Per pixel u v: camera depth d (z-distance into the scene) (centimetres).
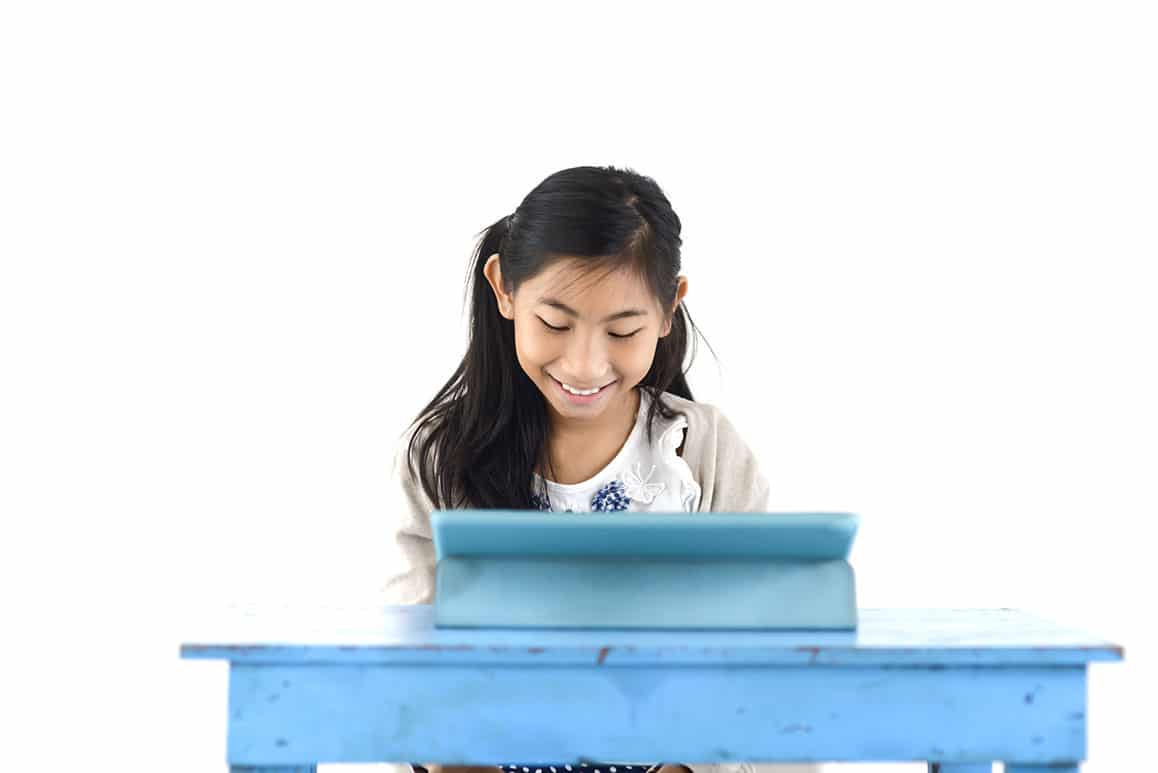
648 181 177
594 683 128
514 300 175
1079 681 131
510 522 134
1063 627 142
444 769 172
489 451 192
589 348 168
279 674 127
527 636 133
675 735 128
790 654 128
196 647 127
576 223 166
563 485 193
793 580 138
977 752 130
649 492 193
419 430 195
